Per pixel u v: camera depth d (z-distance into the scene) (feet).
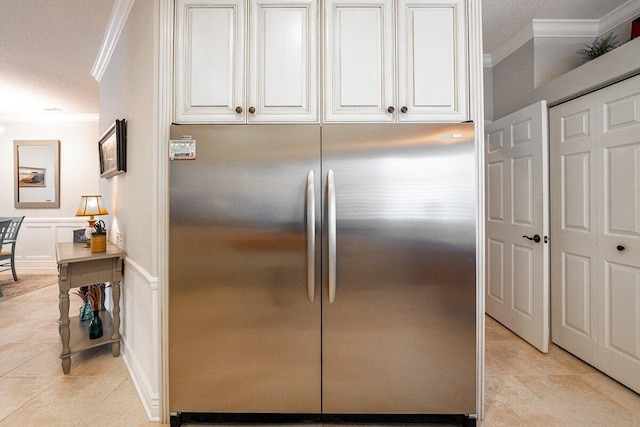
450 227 4.65
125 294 6.86
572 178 6.78
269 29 4.83
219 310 4.70
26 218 15.47
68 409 5.12
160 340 4.95
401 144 4.63
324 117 4.80
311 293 4.59
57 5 6.76
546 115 6.91
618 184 5.80
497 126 8.43
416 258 4.65
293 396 4.75
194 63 4.83
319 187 4.64
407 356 4.71
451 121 4.82
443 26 4.84
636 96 5.48
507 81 8.66
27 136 15.58
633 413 5.02
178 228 4.66
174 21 4.86
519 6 6.97
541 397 5.43
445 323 4.69
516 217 7.76
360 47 4.83
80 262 6.28
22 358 6.73
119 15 6.97
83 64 9.59
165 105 4.85
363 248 4.64
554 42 7.69
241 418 4.90
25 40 8.20
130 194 6.48
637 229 5.49
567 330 6.98
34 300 10.83
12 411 5.05
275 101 4.82
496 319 8.63
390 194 4.63
